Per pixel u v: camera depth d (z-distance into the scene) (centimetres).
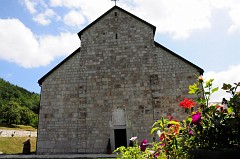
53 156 1509
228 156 207
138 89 1733
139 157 383
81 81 1805
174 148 329
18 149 3116
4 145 3086
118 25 1927
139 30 1889
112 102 1731
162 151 361
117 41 1883
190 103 355
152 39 1847
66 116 1728
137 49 1838
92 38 1917
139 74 1769
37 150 1661
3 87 8031
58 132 1695
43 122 1723
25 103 8031
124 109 1703
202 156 234
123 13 1955
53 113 1741
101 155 1512
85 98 1761
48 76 1833
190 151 268
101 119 1702
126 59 1822
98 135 1669
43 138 1688
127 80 1766
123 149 409
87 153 1633
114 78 1784
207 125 282
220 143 254
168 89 1702
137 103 1702
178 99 1670
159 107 1669
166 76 1733
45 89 1802
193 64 1722
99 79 1797
